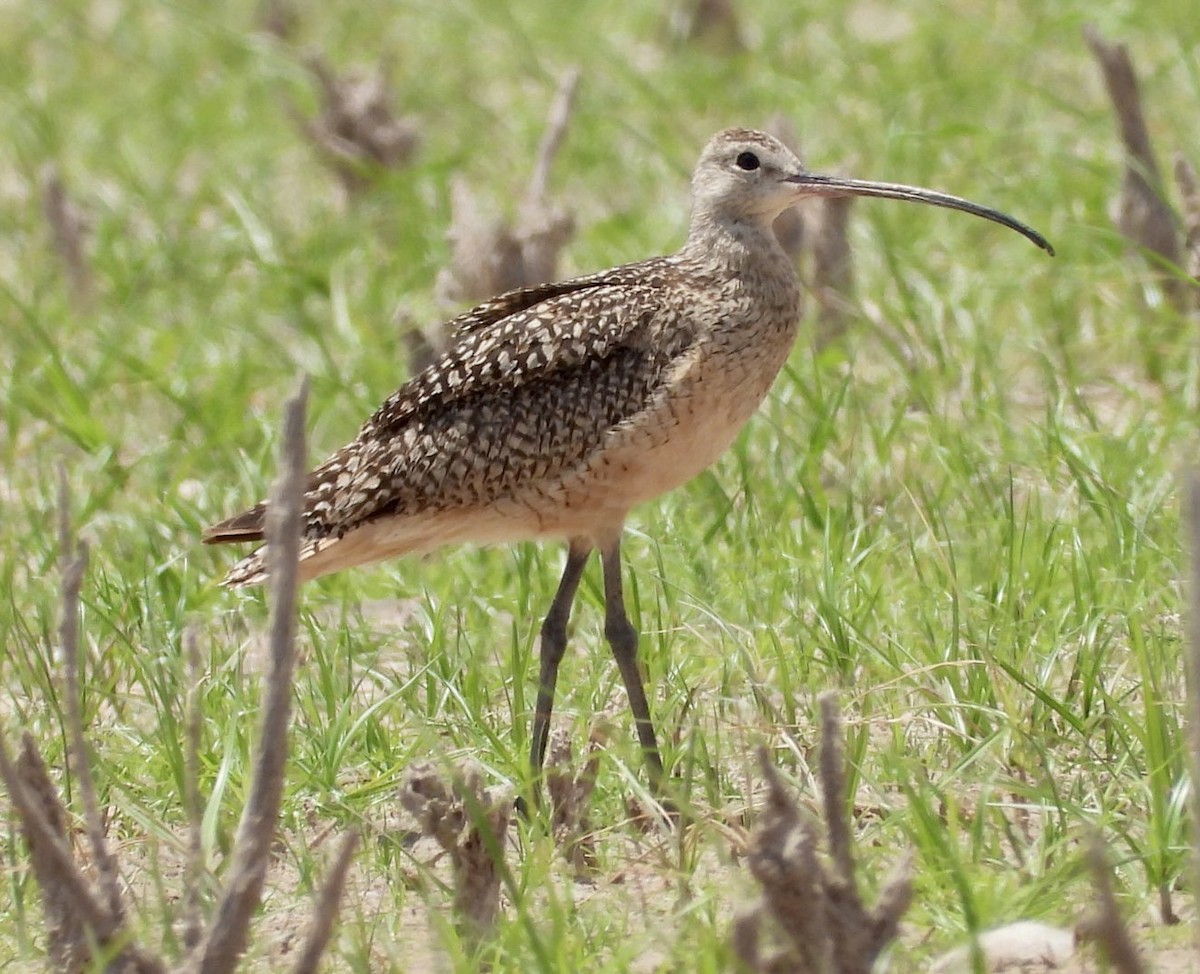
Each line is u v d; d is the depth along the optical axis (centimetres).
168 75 3506
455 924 1193
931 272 2306
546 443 1505
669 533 1758
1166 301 2170
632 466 1509
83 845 1373
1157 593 1566
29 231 2766
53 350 2145
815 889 1012
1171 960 1143
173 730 1372
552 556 1820
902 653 1488
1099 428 1945
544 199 2372
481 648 1627
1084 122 2683
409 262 2516
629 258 2469
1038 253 2369
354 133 2742
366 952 1163
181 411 2211
